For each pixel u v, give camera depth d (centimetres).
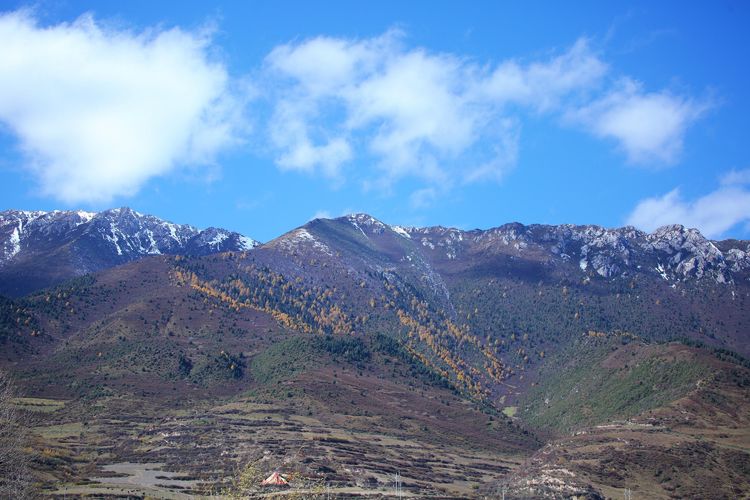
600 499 18688
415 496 18388
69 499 14850
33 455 16562
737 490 19275
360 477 19938
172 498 15975
